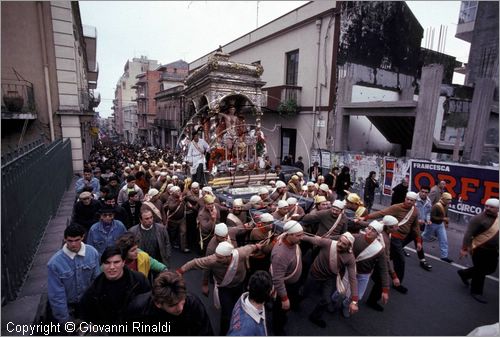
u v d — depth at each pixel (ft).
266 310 15.16
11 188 13.46
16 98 29.60
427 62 54.54
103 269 9.05
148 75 126.31
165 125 95.50
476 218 16.38
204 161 29.09
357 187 39.19
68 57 38.50
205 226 18.33
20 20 35.91
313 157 45.19
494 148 41.06
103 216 13.41
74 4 42.52
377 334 13.57
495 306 15.93
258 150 30.58
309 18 46.29
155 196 20.12
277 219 17.74
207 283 13.30
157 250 13.99
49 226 22.95
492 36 49.26
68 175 37.17
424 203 23.62
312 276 14.10
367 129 50.08
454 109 49.16
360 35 45.06
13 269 13.33
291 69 52.16
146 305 8.30
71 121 39.68
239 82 29.17
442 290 17.43
